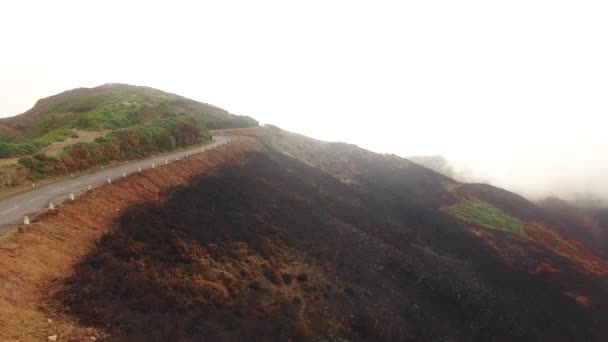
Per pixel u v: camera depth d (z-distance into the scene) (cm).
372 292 2623
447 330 2594
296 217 3359
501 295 4041
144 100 6844
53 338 1097
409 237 4825
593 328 4278
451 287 3484
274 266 2314
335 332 1930
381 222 4856
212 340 1393
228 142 5088
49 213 1772
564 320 4131
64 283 1374
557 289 5297
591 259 7106
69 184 2423
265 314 1764
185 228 2153
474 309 3194
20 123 6675
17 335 1058
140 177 2562
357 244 3422
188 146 4547
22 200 2048
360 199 5591
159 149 3972
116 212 2028
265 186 3881
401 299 2728
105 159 3170
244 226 2595
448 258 4688
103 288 1399
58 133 3766
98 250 1642
